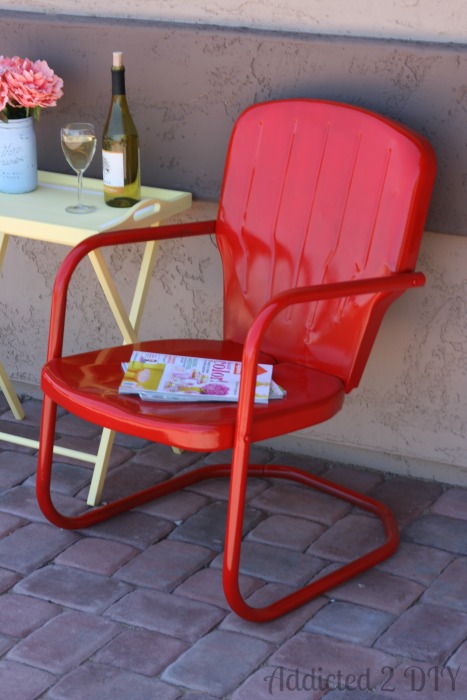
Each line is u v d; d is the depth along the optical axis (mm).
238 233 2375
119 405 1989
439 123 2299
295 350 2293
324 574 2223
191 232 2357
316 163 2262
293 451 2770
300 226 2287
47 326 2951
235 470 1933
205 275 2689
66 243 2322
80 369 2164
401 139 2129
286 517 2439
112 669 1915
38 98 2467
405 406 2570
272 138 2318
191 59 2490
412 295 2467
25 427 2869
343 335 2201
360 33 2375
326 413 2078
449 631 2039
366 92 2355
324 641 2000
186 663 1933
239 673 1908
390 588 2172
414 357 2518
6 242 2666
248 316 2383
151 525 2393
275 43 2400
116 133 2424
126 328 2449
